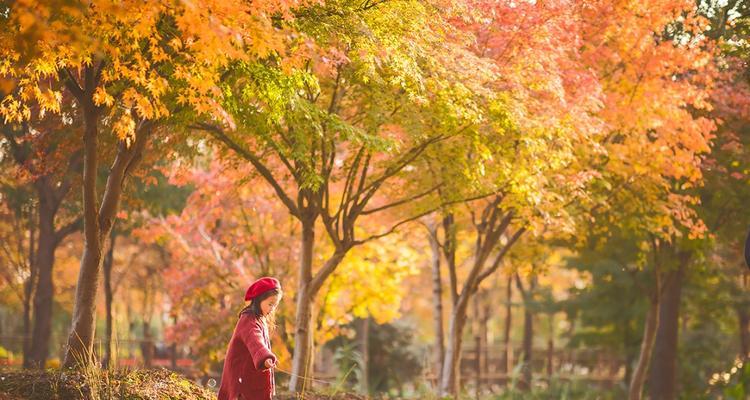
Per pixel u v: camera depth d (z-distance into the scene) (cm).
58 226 2839
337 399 1336
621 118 1688
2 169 2228
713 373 3259
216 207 2222
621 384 3275
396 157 1480
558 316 5322
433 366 3459
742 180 2022
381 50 1134
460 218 2070
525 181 1452
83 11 709
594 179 1758
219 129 1428
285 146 1399
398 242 2216
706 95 1670
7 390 962
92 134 1100
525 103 1396
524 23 1373
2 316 4144
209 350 2128
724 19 1872
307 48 1085
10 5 851
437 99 1295
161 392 1021
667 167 1725
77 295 1144
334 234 1504
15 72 957
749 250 809
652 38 1644
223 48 845
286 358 2148
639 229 2095
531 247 2175
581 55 1636
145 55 1044
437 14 1223
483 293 4316
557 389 2928
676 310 2416
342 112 1491
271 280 769
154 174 2420
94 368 1004
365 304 2262
